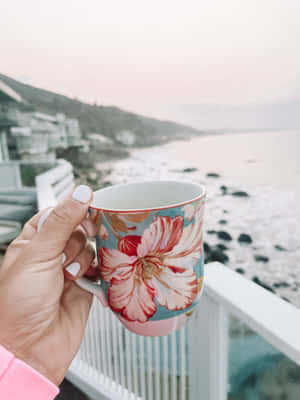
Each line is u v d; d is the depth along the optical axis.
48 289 0.36
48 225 0.34
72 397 1.00
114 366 0.86
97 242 0.32
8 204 3.55
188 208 0.29
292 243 7.34
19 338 0.36
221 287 0.46
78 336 0.42
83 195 0.32
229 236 7.69
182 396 0.62
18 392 0.34
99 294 0.34
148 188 0.41
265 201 8.07
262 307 0.40
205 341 0.54
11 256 0.36
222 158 9.33
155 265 0.29
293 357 0.32
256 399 2.21
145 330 0.32
